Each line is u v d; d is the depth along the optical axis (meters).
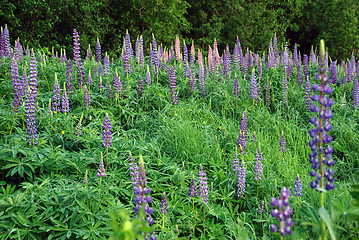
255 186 5.27
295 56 12.98
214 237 4.11
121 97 7.66
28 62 8.45
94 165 5.15
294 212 4.08
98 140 5.65
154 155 5.73
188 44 23.22
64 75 8.16
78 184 4.12
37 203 3.78
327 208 4.28
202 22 23.72
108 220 3.74
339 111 8.92
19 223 3.54
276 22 24.38
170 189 4.85
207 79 9.77
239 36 23.22
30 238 3.45
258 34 23.50
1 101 6.26
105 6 19.75
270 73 10.33
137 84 8.41
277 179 5.30
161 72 9.55
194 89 8.84
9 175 4.55
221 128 7.14
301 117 8.63
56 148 5.00
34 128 4.96
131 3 19.94
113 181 4.75
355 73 11.73
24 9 16.48
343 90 10.43
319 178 2.23
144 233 2.59
